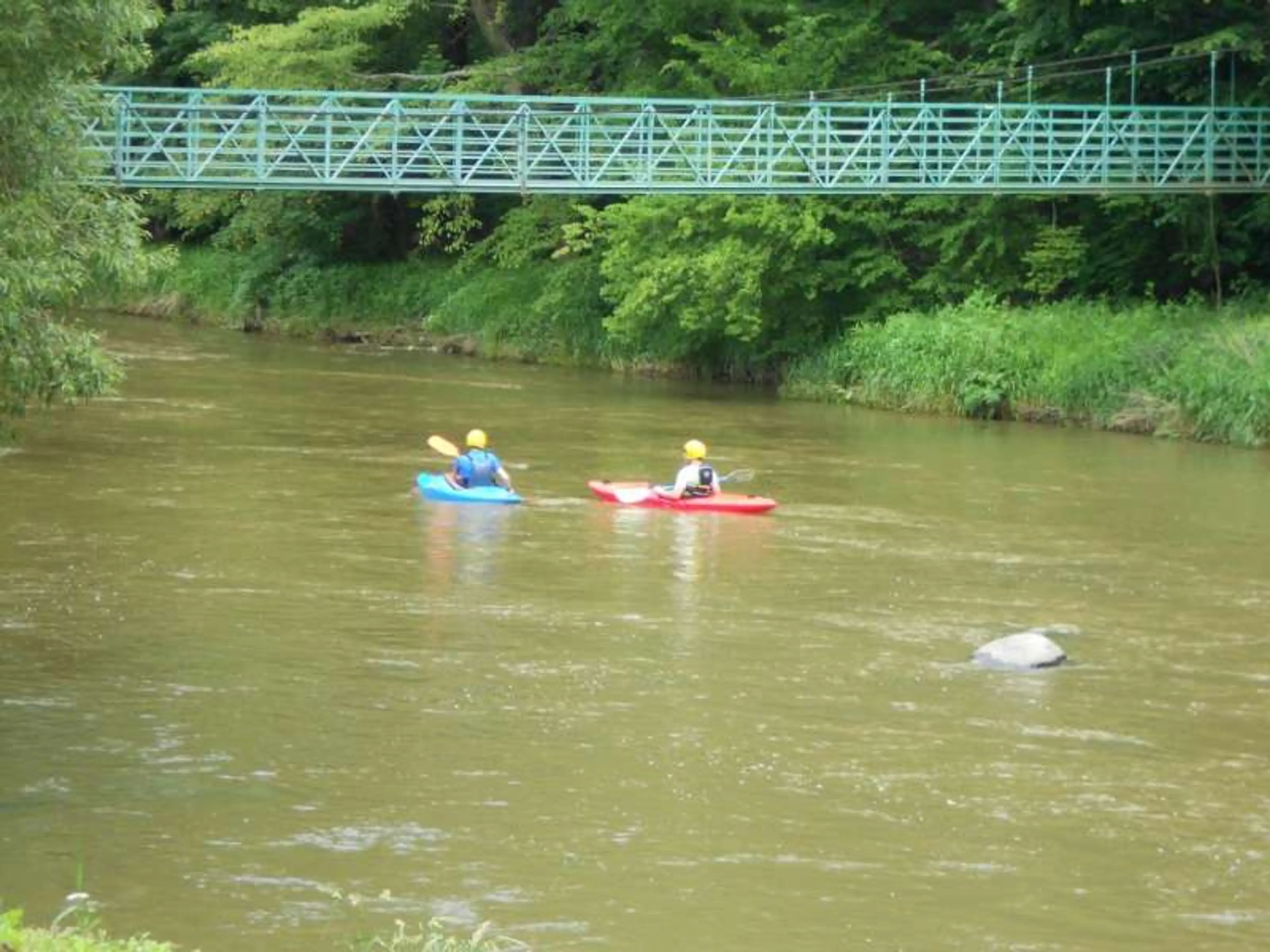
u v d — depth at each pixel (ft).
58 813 55.06
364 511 105.40
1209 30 184.65
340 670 71.46
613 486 112.57
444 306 223.51
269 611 80.64
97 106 78.28
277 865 51.67
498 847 53.42
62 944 38.22
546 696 68.69
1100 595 88.48
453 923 48.01
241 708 66.08
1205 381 147.54
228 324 240.53
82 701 66.33
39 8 67.87
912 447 140.05
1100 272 188.65
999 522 107.24
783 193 170.40
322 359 200.23
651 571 91.45
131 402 151.74
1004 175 179.73
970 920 49.32
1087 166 189.67
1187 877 52.70
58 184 74.28
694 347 192.13
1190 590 89.92
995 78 192.95
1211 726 67.10
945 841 54.85
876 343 172.76
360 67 243.60
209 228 276.00
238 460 122.01
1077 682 72.84
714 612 82.99
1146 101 191.52
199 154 178.91
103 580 85.46
